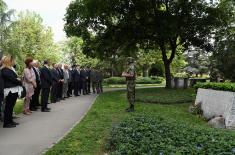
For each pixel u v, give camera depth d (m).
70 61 72.56
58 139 10.30
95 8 30.30
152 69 69.81
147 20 32.06
